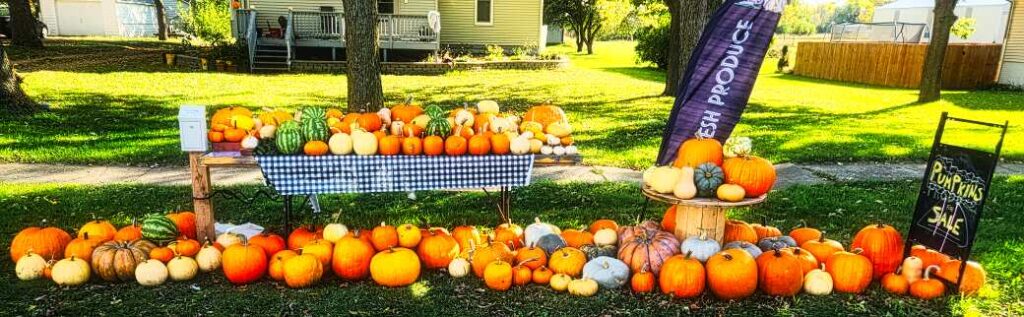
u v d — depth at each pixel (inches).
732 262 165.2
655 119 502.6
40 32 1315.2
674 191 174.4
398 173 189.2
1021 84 874.1
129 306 159.8
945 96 762.2
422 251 185.9
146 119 448.1
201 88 630.5
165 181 290.0
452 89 687.1
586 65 1207.6
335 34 864.9
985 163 160.1
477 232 202.5
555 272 178.2
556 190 285.4
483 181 195.8
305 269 171.3
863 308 164.1
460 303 166.7
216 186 279.7
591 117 512.4
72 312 155.9
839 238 225.0
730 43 189.0
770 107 614.5
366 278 181.3
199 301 163.5
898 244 179.6
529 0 1021.8
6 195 256.2
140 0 1784.0
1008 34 887.1
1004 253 203.5
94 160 324.2
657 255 175.0
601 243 193.0
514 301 167.8
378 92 416.2
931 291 169.9
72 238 202.7
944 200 171.2
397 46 886.4
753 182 172.7
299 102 553.0
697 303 165.8
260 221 233.1
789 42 1763.0
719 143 185.2
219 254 181.3
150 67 829.8
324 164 184.5
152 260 173.2
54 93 557.0
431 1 964.6
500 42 1037.8
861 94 767.7
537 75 880.9
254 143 189.6
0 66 439.5
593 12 1728.6
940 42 655.8
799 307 164.4
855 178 320.2
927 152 380.5
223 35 1186.6
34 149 340.5
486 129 202.7
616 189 288.2
